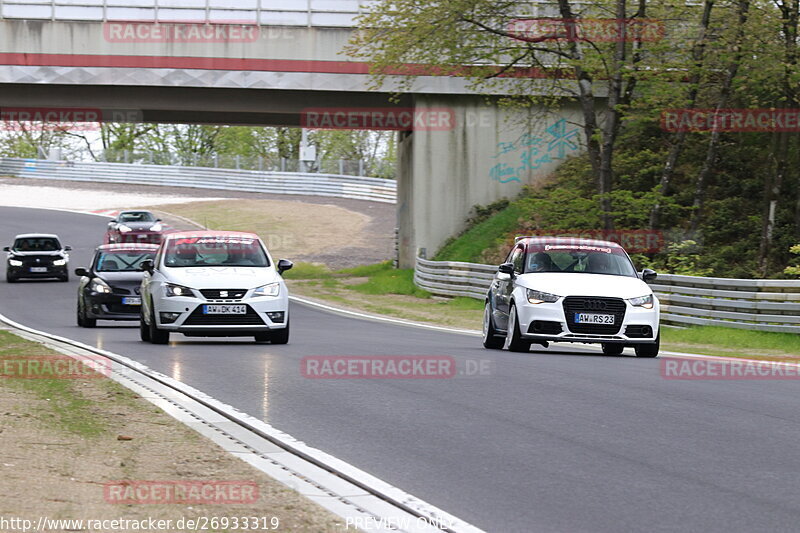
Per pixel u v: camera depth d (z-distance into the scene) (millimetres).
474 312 88938
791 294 60844
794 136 114750
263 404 31062
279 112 114688
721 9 98125
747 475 21672
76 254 149500
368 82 105000
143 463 22125
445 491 20234
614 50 96875
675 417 29156
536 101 103000
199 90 113125
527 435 26250
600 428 27266
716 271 94312
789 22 93500
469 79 101938
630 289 48250
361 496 19641
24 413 27766
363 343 52844
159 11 110250
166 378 36000
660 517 18250
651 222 100000
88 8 110375
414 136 118125
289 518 17719
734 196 108625
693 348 57906
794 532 17312
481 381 36656
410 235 121125
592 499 19578
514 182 118750
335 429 27031
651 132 119438
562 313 47406
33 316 79688
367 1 110875
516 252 53375
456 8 95625
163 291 49156
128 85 111125
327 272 136250
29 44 110750
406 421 28297
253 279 49906
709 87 106750
